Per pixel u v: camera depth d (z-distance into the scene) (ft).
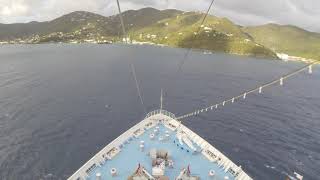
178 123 129.18
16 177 134.62
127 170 94.84
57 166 146.20
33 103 254.27
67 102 263.70
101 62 577.43
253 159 166.61
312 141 200.54
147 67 533.96
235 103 298.76
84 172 90.94
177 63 623.36
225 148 180.14
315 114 276.00
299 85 474.08
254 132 212.43
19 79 355.15
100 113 236.84
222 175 94.68
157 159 98.58
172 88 355.36
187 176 89.30
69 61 576.20
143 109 255.09
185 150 108.78
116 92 314.76
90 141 179.22
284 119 251.60
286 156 173.58
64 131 193.57
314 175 152.25
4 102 251.19
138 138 116.57
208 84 398.83
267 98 337.11
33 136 182.19
